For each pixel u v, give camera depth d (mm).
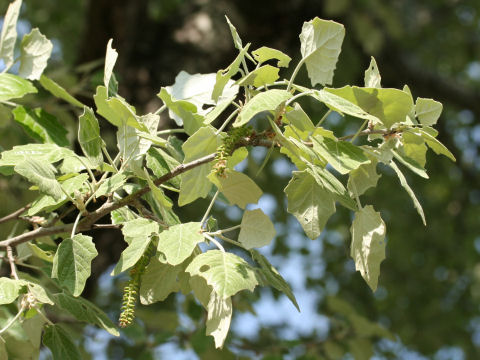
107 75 970
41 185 918
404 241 3271
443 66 3521
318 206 947
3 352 967
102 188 955
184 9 1980
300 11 1996
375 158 983
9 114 1133
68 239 936
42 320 1000
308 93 924
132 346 1633
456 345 3170
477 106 2840
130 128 961
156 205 1015
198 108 1021
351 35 2721
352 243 956
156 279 976
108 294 2373
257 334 1659
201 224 934
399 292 3195
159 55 1857
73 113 1427
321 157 951
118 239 1708
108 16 1675
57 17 2627
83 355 1408
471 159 3598
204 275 893
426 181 3303
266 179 2613
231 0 1973
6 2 2504
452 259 3301
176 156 1021
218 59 1884
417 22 3258
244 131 937
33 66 1107
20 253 1070
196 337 1402
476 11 3312
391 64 2801
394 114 945
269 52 952
